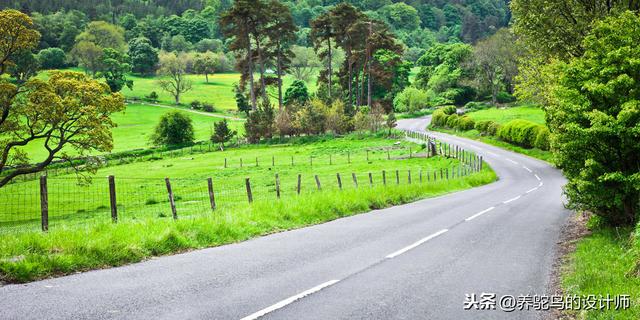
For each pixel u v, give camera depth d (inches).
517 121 2476.6
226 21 2977.4
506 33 4453.7
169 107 5339.6
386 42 3265.3
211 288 304.5
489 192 1181.1
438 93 5123.0
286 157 2347.4
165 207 1058.7
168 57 5753.0
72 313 252.5
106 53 6274.6
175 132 3211.1
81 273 345.4
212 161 2383.1
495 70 4505.4
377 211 770.8
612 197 495.2
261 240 493.4
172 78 5954.7
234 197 1169.4
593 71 521.3
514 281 337.4
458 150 2210.9
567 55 961.5
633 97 495.5
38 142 3383.4
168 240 434.9
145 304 270.2
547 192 1176.2
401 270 359.9
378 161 2041.1
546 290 317.1
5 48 1301.7
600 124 479.2
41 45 7278.5
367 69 3412.9
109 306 265.4
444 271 360.5
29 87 1273.4
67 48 7337.6
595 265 366.3
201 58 6860.2
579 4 941.2
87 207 1222.3
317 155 2343.8
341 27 3358.8
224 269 358.0
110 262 374.0
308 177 1598.2
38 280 323.6
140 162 2596.0
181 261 387.2
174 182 1676.9
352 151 2416.3
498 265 385.4
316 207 689.0
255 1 2883.9
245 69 3112.7
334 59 5841.5
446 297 294.5
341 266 370.6
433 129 3521.2
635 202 493.4
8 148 1251.2
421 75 5674.2
